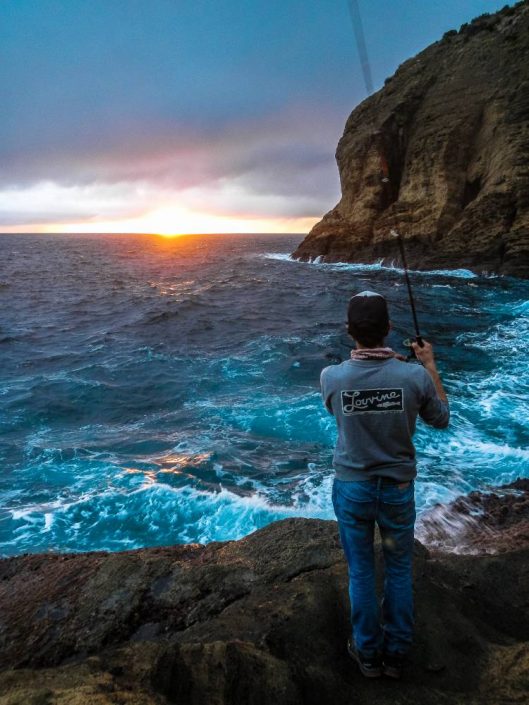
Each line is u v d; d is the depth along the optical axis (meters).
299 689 2.13
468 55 39.91
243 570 3.45
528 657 2.30
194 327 20.09
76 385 12.50
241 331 19.08
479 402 9.89
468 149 37.12
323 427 9.33
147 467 7.89
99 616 3.10
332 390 2.06
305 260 48.75
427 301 23.69
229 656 2.14
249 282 36.56
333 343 16.34
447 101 38.78
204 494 6.90
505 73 36.34
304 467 7.78
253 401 10.89
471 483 6.79
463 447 7.95
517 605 3.09
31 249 105.81
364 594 2.13
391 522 2.04
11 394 11.93
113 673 2.00
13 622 3.20
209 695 1.98
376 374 1.98
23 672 1.92
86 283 39.69
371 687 2.18
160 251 97.88
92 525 6.28
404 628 2.17
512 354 13.67
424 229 36.84
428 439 8.25
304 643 2.45
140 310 25.11
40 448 8.80
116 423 10.08
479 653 2.41
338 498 2.11
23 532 6.14
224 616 2.78
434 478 6.94
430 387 1.98
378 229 40.53
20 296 31.69
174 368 13.83
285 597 2.88
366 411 1.98
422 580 3.07
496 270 31.00
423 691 2.14
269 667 2.17
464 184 36.91
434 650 2.40
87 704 1.66
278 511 6.38
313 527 3.99
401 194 39.91
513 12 39.69
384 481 2.00
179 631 2.88
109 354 15.95
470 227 33.44
